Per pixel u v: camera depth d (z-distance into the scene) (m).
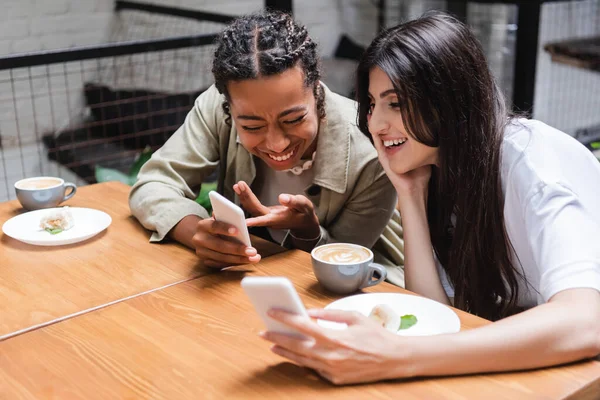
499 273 1.37
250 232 1.80
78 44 4.21
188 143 1.72
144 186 1.65
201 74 4.51
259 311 1.00
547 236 1.14
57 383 1.01
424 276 1.47
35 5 4.02
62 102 4.20
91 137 4.12
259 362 1.05
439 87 1.24
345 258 1.27
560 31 4.77
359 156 1.61
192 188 1.75
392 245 1.84
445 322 1.13
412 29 1.27
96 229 1.61
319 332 0.96
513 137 1.29
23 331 1.16
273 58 1.32
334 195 1.63
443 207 1.47
